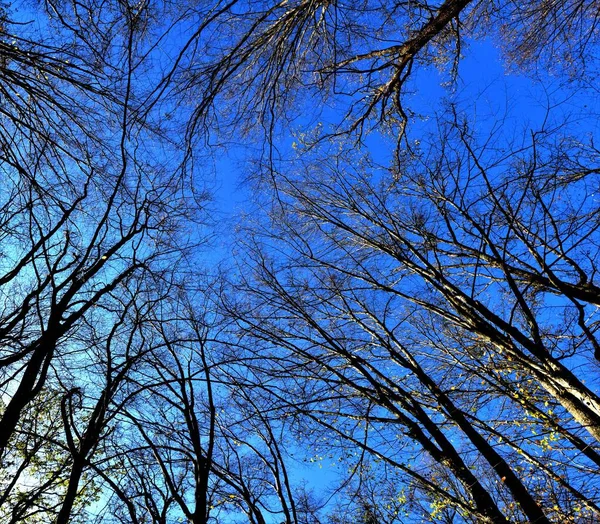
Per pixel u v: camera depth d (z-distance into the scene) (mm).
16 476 7449
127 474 6703
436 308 7574
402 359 7910
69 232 7355
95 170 7777
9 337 7020
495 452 6723
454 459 6867
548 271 6500
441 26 6938
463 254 8812
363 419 7785
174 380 6258
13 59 6543
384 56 7625
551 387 6832
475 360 7879
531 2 7840
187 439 6359
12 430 5047
